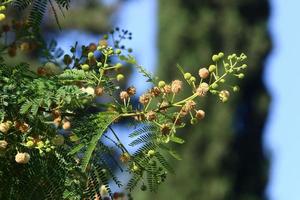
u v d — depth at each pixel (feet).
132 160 16.85
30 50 18.48
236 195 73.36
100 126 16.43
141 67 16.84
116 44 18.43
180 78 71.87
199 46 73.61
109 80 16.90
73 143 16.67
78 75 16.79
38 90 16.34
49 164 16.51
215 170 71.31
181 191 69.41
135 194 65.41
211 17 75.10
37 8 17.63
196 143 71.05
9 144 16.49
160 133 16.76
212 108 71.61
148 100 16.63
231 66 16.74
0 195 16.48
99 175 16.75
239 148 73.87
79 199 16.61
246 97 75.61
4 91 16.34
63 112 16.80
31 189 16.47
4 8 17.33
